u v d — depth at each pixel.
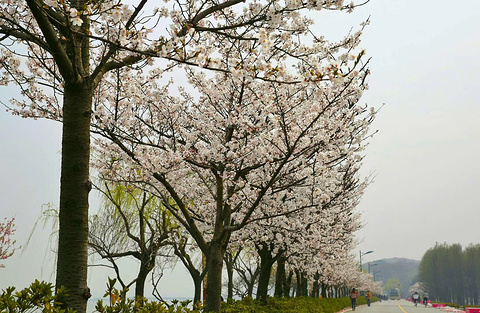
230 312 11.33
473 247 99.88
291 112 9.12
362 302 59.28
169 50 4.89
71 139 4.81
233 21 7.82
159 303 4.71
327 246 13.87
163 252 16.12
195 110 10.64
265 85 8.74
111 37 5.41
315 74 5.21
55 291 4.50
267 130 9.48
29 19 6.16
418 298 52.16
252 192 9.91
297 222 11.27
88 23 5.15
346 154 9.67
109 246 14.61
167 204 9.44
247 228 12.12
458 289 98.38
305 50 8.07
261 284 14.24
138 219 15.65
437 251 106.94
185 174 10.05
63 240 4.60
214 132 9.91
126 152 8.30
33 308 3.46
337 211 14.33
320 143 8.58
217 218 8.98
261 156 8.45
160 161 8.15
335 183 12.28
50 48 4.66
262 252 14.63
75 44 4.98
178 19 5.99
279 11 5.16
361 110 10.23
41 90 8.04
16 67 7.25
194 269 15.10
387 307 44.53
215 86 9.72
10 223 15.56
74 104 4.90
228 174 8.77
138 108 9.22
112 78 8.84
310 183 9.52
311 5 5.20
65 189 4.71
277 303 13.93
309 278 22.22
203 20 7.97
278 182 10.16
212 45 8.38
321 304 23.14
